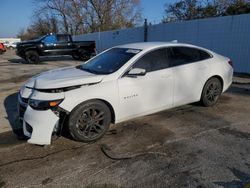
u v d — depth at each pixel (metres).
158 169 3.19
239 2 22.78
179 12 33.16
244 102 6.13
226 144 3.84
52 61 18.28
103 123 4.03
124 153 3.61
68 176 3.07
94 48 18.83
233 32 11.08
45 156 3.55
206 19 12.28
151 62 4.53
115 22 41.25
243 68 10.93
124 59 4.42
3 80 9.71
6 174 3.12
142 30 17.62
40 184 2.92
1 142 4.01
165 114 5.22
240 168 3.17
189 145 3.82
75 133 3.80
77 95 3.74
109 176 3.05
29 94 3.91
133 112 4.35
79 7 40.62
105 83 3.99
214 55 5.68
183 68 4.92
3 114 5.42
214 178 2.97
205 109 5.54
